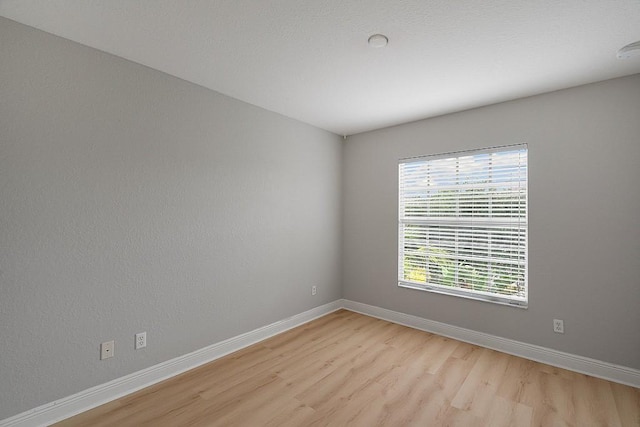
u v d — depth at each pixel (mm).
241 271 2846
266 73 2312
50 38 1792
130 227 2123
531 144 2645
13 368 1677
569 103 2477
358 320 3600
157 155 2262
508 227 2783
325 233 3791
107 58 2014
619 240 2268
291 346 2885
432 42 1873
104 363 2006
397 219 3541
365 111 3117
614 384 2227
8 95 1653
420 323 3330
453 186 3131
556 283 2520
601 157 2336
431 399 2055
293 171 3367
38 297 1753
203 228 2549
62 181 1833
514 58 2051
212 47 1957
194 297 2488
